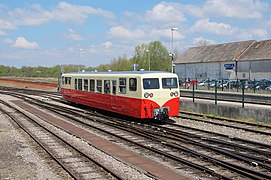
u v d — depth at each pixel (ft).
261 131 58.54
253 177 33.04
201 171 36.14
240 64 232.12
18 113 93.91
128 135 59.06
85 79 94.68
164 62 299.79
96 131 63.41
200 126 67.46
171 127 67.15
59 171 37.50
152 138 54.24
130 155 43.75
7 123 75.56
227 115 80.23
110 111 82.17
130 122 74.23
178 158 40.40
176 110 72.59
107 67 302.86
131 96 71.87
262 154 43.65
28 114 91.50
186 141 51.03
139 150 47.14
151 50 297.53
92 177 34.96
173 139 53.47
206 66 257.96
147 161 40.63
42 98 146.92
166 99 71.10
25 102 128.67
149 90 69.46
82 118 82.43
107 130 64.44
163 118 70.95
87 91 93.35
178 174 34.96
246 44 244.83
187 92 127.03
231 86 161.58
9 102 128.47
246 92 133.49
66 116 84.02
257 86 157.99
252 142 50.26
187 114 86.58
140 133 59.47
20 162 41.70
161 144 50.67
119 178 33.68
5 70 420.77
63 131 64.28
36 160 42.65
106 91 82.02
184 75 278.87
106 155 44.37
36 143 53.21
